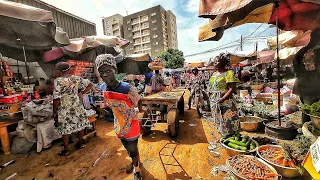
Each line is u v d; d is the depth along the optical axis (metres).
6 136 3.67
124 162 3.09
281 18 2.82
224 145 3.00
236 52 10.73
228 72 3.05
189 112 6.80
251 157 2.51
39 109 3.66
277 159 2.40
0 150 3.80
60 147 3.95
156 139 4.02
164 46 50.31
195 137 4.09
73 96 3.53
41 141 3.71
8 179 2.71
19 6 2.97
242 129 4.34
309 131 2.32
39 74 7.15
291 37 4.56
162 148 3.52
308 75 3.30
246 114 5.23
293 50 5.48
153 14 48.44
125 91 2.22
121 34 54.66
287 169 2.20
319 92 3.11
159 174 2.64
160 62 7.26
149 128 4.30
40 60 6.30
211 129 4.64
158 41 49.06
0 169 3.02
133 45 53.03
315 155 1.39
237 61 10.63
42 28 3.87
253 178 2.04
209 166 2.82
